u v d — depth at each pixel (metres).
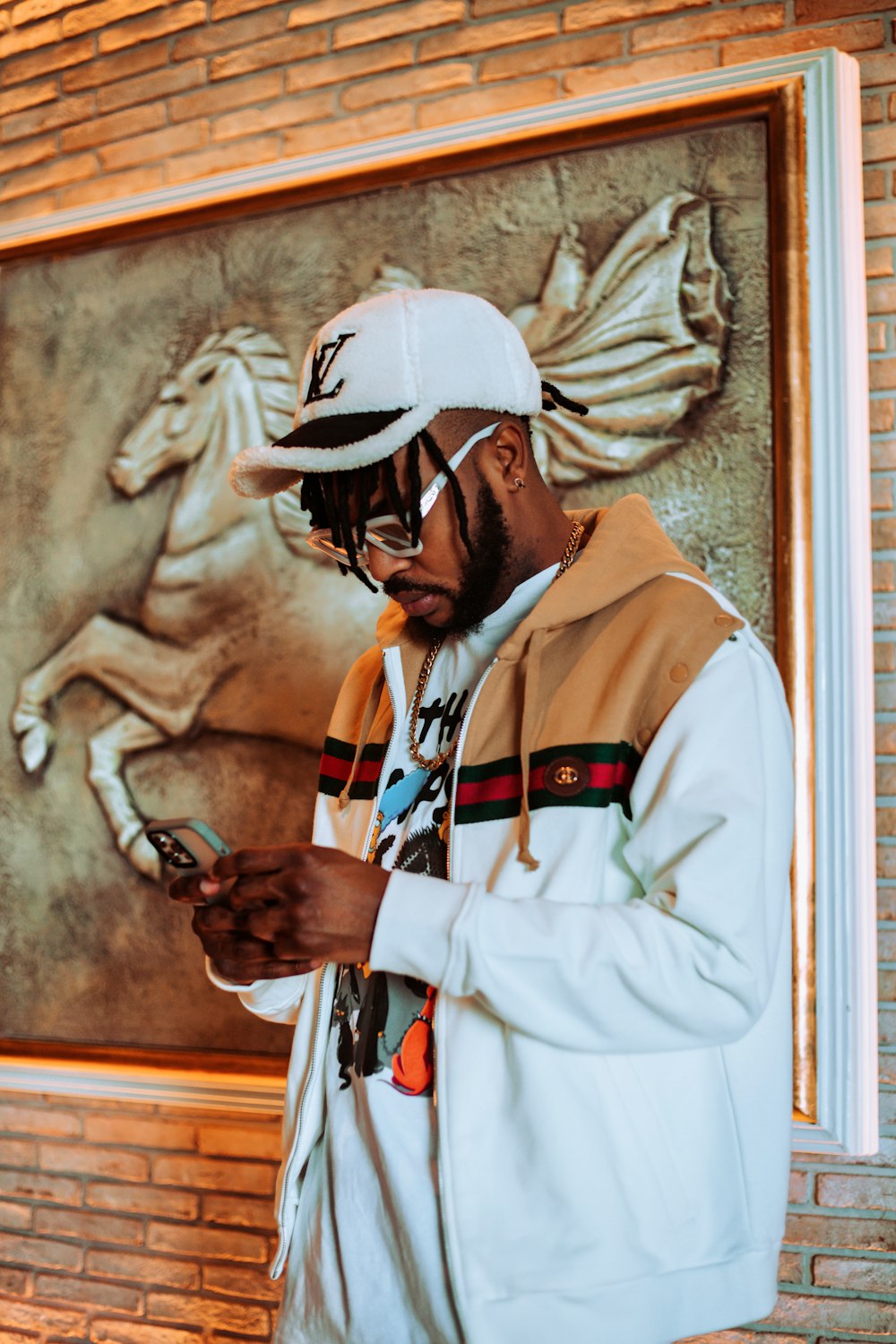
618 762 0.90
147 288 2.38
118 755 2.28
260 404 2.22
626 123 1.94
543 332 1.98
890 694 1.73
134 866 2.24
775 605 1.77
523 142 2.02
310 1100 1.06
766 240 1.85
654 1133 0.88
